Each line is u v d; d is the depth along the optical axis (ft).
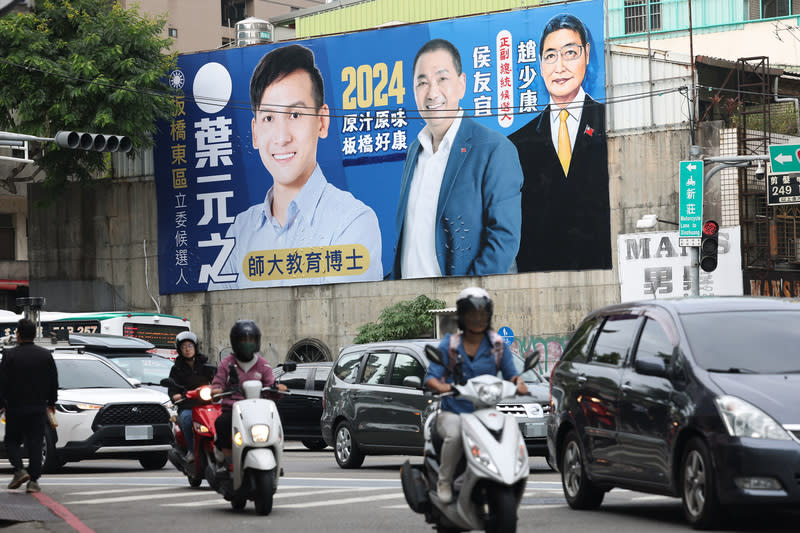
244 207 159.94
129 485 58.44
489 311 31.07
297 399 98.73
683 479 37.45
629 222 139.64
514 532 29.40
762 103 137.39
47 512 44.65
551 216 141.90
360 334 148.36
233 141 160.56
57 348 77.15
